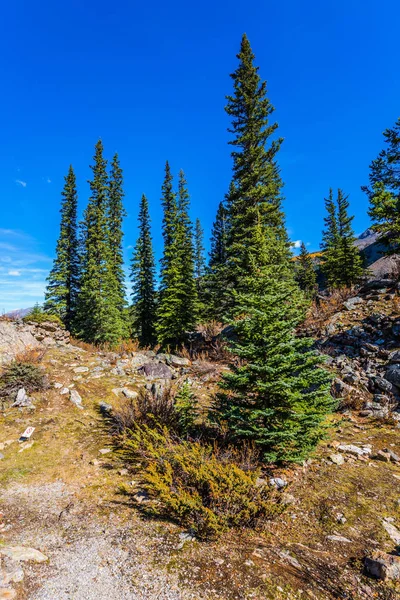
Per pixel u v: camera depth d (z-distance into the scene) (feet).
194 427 22.75
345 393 28.96
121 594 9.34
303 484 16.28
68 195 111.04
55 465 19.27
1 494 15.83
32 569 10.34
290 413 17.21
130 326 113.80
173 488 14.43
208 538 12.26
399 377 28.50
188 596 9.25
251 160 64.13
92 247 96.22
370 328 38.70
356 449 20.43
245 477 13.62
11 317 44.52
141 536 12.42
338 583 9.90
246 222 63.05
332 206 143.43
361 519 13.34
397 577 9.91
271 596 9.28
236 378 18.17
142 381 35.50
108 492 16.26
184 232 108.68
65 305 99.86
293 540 12.25
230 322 19.74
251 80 67.82
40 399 28.07
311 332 44.21
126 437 22.07
